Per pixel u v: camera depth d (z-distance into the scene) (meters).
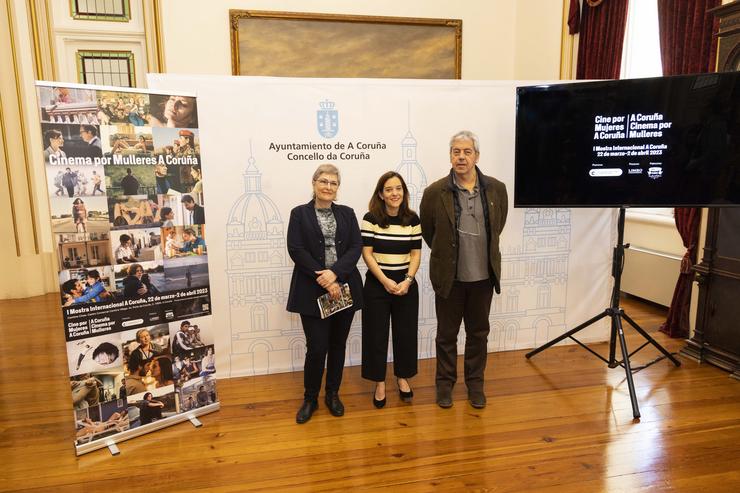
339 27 5.23
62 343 3.97
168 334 2.65
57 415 2.83
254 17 5.02
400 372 2.86
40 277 5.45
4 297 5.32
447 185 2.71
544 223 3.63
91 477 2.25
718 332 3.34
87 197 2.37
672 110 2.89
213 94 3.07
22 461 2.39
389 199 2.66
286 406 2.90
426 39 5.43
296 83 3.16
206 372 2.80
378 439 2.53
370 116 3.29
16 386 3.21
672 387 3.07
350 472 2.26
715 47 3.39
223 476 2.24
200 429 2.66
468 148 2.62
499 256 2.73
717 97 2.82
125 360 2.53
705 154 2.89
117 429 2.53
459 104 3.39
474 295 2.79
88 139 2.35
